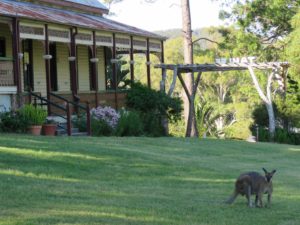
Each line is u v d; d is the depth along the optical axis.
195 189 14.50
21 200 11.27
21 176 14.19
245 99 72.62
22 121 22.56
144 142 23.55
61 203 11.22
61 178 14.63
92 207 10.99
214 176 16.98
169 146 23.44
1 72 23.72
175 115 32.94
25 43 30.16
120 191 13.32
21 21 24.81
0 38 28.22
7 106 24.02
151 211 10.98
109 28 31.23
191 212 11.20
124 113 28.55
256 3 50.44
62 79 33.19
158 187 14.50
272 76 34.88
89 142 21.12
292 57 37.94
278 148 27.02
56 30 27.33
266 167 20.36
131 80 34.03
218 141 27.94
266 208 12.10
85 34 29.64
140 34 34.56
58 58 32.78
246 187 12.12
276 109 39.56
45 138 20.84
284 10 50.22
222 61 34.66
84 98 29.89
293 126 39.78
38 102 27.25
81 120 25.97
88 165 16.72
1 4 27.08
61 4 33.78
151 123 30.61
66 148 18.73
